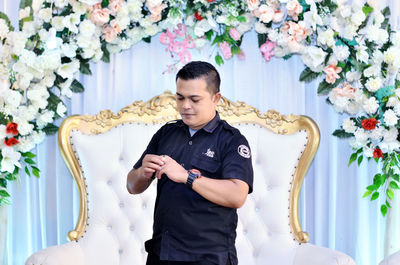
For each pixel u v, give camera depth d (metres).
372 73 2.83
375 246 3.22
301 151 2.86
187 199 1.76
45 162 3.21
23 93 2.81
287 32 2.88
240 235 2.84
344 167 3.24
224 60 3.19
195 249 1.75
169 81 3.19
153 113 2.92
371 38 2.79
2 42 2.79
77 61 2.86
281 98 3.22
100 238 2.78
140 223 2.83
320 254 2.51
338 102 2.90
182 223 1.76
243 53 3.17
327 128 3.25
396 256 2.37
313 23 2.79
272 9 2.84
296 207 2.85
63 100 3.14
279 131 2.91
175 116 2.93
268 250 2.79
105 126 2.90
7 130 2.71
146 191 2.86
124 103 3.19
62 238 3.23
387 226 3.11
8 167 2.73
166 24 2.92
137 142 2.86
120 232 2.82
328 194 3.27
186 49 3.04
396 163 2.86
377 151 2.85
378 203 3.21
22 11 2.78
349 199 3.25
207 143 1.82
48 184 3.21
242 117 2.95
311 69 2.94
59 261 2.41
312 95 3.24
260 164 2.89
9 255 3.23
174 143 1.90
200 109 1.77
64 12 2.81
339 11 2.86
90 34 2.78
